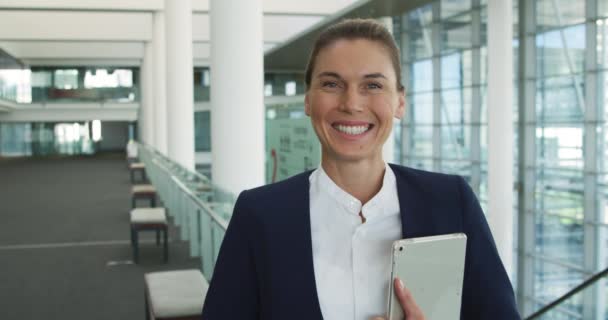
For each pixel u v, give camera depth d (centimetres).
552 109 1875
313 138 1436
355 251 133
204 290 455
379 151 135
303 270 133
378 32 133
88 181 2403
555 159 1875
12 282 812
